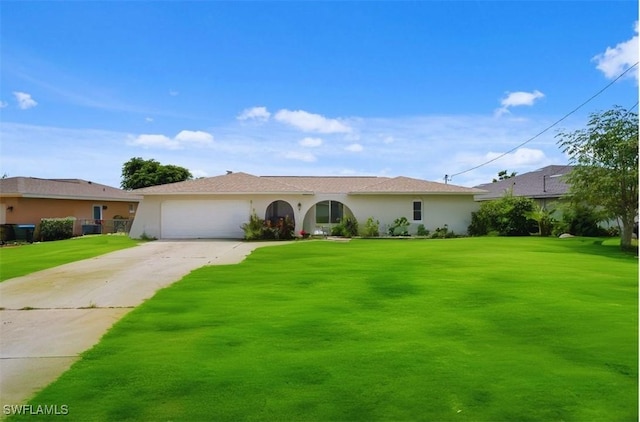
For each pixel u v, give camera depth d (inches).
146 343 249.0
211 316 305.1
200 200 1022.4
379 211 1063.0
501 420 159.2
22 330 281.4
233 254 674.8
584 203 793.6
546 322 282.8
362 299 354.0
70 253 719.7
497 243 844.0
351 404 171.8
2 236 1048.2
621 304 331.3
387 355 223.9
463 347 236.1
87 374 204.5
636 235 869.8
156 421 161.0
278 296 368.5
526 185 1407.5
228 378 197.0
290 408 169.2
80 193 1279.5
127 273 498.6
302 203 1031.0
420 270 496.1
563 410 165.6
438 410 166.6
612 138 706.2
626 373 198.7
